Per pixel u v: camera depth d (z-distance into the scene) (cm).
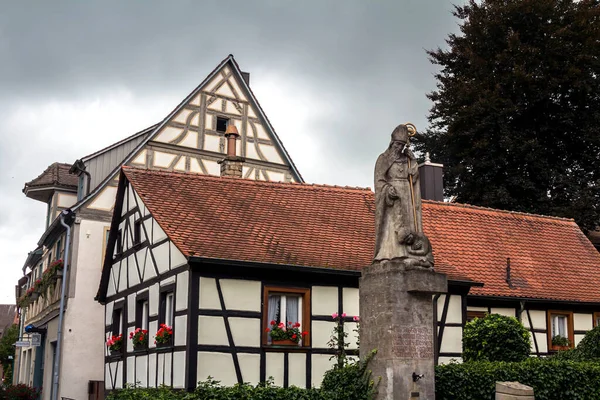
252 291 1488
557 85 2845
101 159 2528
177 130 2486
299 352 1509
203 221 1612
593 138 2842
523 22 2991
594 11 2923
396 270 1138
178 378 1432
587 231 2836
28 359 3164
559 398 1233
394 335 1117
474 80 3022
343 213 1877
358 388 1144
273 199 1834
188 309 1420
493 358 1417
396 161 1186
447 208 2183
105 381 1958
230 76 2636
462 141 3031
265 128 2692
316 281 1562
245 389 1063
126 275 1847
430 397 1130
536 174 2919
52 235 2642
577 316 2003
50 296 2536
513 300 1881
